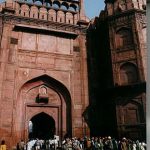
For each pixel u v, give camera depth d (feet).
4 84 35.29
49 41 40.78
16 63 37.27
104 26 43.27
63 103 38.75
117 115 35.60
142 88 34.76
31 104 36.76
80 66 41.22
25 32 39.83
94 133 37.93
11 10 39.75
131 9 40.11
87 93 39.81
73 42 42.42
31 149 33.63
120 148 28.78
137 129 33.42
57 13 43.32
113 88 37.11
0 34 38.06
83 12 45.47
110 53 39.88
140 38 38.32
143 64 36.60
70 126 37.45
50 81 38.99
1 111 33.81
